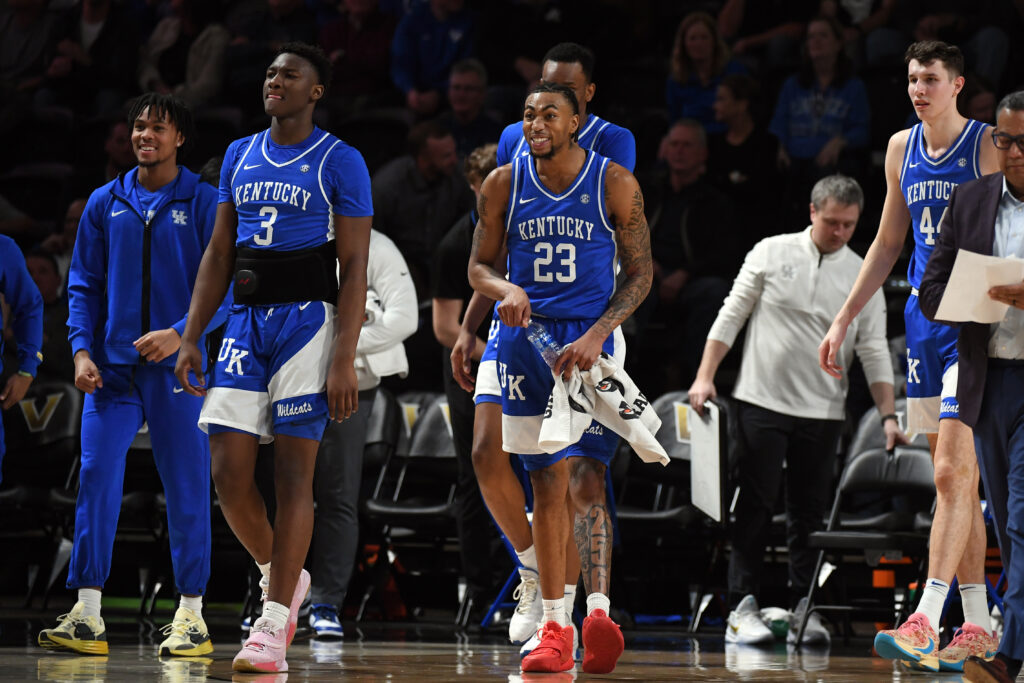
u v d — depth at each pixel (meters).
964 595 12.19
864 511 20.62
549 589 10.77
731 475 19.72
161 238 12.88
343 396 10.57
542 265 10.59
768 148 27.06
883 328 17.48
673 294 24.45
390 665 11.58
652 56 31.11
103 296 13.12
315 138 11.05
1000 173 10.78
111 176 29.25
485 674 10.62
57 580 22.16
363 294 10.87
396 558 21.59
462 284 16.58
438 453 20.56
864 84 27.16
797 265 17.22
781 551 21.17
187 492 12.62
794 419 17.19
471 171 15.96
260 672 10.30
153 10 35.09
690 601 21.52
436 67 30.36
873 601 19.88
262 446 17.34
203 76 32.19
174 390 12.64
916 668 11.87
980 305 10.00
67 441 20.64
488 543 18.22
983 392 10.23
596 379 10.33
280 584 10.48
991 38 27.56
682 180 25.39
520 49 30.77
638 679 10.37
